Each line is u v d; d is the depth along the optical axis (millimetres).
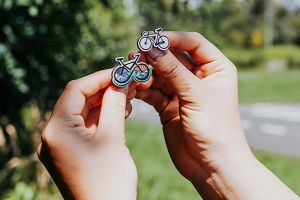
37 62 1406
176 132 431
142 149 2123
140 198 1372
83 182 343
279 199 379
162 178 1599
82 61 1721
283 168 1948
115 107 361
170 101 434
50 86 1429
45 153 354
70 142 346
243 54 12211
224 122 395
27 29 1329
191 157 416
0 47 1312
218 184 395
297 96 5574
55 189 1137
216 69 415
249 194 383
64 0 1334
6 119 1378
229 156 391
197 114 394
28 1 1213
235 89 407
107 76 365
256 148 2709
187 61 428
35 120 1299
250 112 4480
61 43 1442
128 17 2406
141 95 429
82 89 359
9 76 1340
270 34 14914
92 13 1760
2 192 1009
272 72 10227
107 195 342
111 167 348
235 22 12703
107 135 354
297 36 16234
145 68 377
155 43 379
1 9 1258
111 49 2221
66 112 352
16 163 1112
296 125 3760
